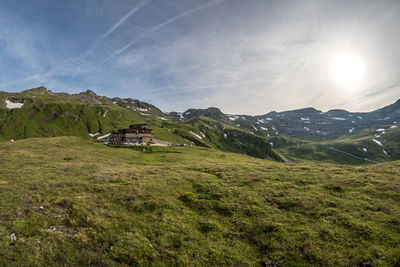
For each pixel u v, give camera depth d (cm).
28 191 2147
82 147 7606
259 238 1462
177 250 1325
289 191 2283
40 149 6094
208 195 2269
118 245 1340
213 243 1408
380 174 2792
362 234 1402
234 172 3356
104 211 1816
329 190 2286
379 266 1117
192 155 7925
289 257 1251
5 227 1414
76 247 1316
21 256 1167
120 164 4691
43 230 1444
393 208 1730
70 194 2195
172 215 1794
